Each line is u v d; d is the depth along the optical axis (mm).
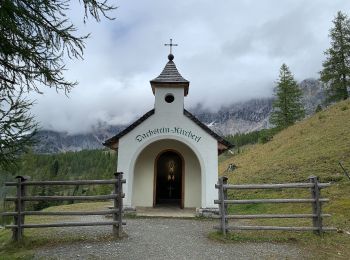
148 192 17906
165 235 11172
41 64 6367
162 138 16109
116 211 10789
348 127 28391
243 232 11547
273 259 8477
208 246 9750
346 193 15992
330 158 22531
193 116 16266
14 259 8414
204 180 15688
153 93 18078
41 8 6113
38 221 14266
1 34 5859
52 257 8516
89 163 142250
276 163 26219
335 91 43719
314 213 10906
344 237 10414
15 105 6219
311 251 9156
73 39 6516
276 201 10875
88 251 9062
